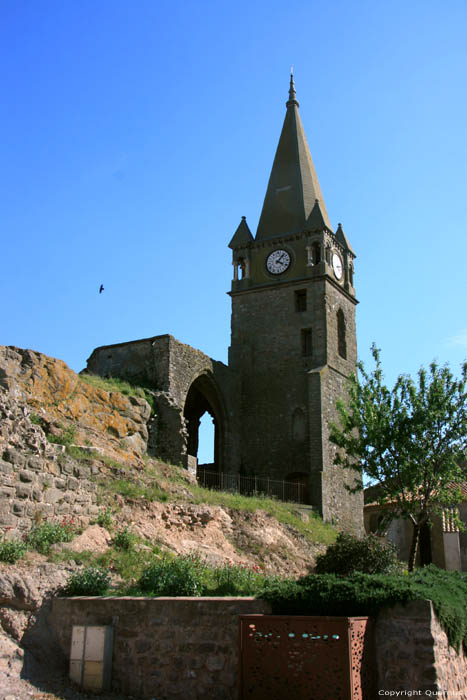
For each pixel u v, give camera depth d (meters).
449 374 29.19
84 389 32.09
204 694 13.11
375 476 29.05
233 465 46.81
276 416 47.72
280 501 41.50
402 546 44.22
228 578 18.48
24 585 14.66
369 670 12.41
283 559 26.94
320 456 44.47
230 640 13.25
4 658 13.24
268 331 49.59
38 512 18.48
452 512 29.67
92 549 18.48
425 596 12.67
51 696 12.81
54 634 14.45
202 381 45.72
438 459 28.23
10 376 27.33
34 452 19.17
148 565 18.17
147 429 36.47
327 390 46.47
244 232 52.12
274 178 53.62
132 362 41.47
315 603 13.01
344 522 45.28
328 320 48.28
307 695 12.01
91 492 21.59
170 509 24.83
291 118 55.62
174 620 13.73
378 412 29.31
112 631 13.98
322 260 48.94
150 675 13.55
